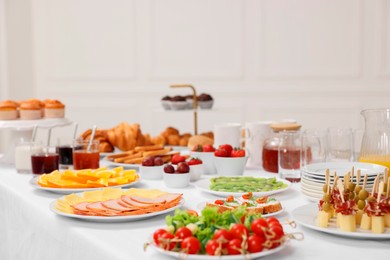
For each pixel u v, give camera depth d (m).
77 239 1.28
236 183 1.68
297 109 4.49
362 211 1.20
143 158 2.15
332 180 1.47
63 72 4.77
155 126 4.70
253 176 1.95
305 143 1.88
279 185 1.67
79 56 4.74
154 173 1.93
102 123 4.77
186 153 2.41
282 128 2.05
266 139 2.10
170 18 4.61
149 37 4.64
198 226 1.05
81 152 2.05
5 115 2.36
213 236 1.00
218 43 4.56
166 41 4.63
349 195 1.20
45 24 4.73
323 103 4.46
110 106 4.73
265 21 4.46
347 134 1.95
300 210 1.34
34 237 1.56
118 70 4.70
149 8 4.62
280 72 4.49
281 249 1.08
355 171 1.57
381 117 1.70
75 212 1.36
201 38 4.58
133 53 4.67
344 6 4.37
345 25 4.38
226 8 4.52
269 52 4.49
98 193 1.56
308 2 4.41
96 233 1.26
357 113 4.42
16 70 4.72
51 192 1.75
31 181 1.82
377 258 1.05
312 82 4.46
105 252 1.15
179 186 1.79
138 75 4.69
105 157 2.31
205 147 2.05
